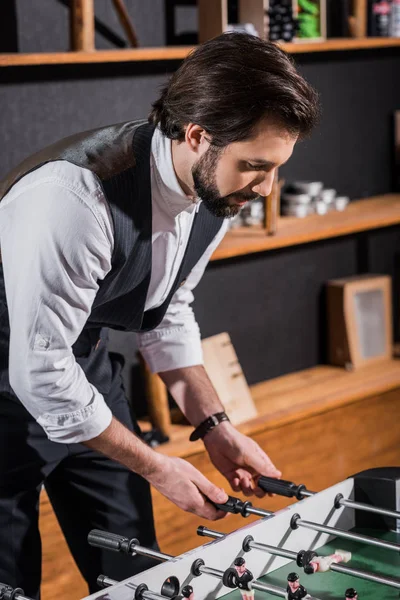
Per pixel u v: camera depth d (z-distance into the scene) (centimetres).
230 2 421
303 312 490
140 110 415
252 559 189
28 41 375
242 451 249
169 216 217
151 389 390
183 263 235
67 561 343
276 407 430
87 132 216
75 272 197
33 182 202
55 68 382
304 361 495
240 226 438
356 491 211
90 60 350
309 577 191
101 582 178
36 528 246
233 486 253
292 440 423
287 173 472
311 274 490
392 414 466
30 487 241
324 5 437
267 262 468
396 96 525
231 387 414
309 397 443
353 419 448
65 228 194
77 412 210
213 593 183
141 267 218
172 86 199
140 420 418
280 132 184
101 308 229
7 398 234
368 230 515
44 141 385
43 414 210
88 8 351
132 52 362
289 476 423
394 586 174
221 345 422
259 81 180
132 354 421
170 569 175
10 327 207
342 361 489
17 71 370
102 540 191
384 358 498
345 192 507
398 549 184
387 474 209
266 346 475
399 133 522
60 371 204
